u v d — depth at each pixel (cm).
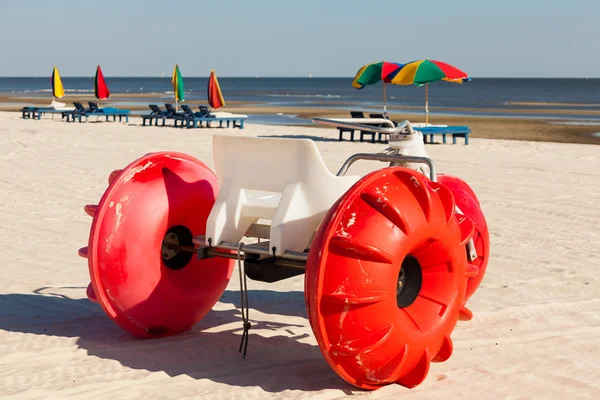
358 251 381
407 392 412
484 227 539
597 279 675
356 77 2230
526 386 424
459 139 2333
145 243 468
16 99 7369
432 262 427
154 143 1919
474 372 446
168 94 10262
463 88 16588
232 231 459
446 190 425
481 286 650
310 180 433
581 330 534
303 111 5097
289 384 419
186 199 488
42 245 788
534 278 679
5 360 452
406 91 13775
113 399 390
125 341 493
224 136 452
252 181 452
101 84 3706
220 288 523
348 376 399
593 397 410
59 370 435
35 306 579
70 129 2439
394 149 502
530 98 9419
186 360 458
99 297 458
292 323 548
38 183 1184
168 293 482
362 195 395
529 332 527
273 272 454
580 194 1174
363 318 385
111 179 494
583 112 5194
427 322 417
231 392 404
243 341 498
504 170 1464
